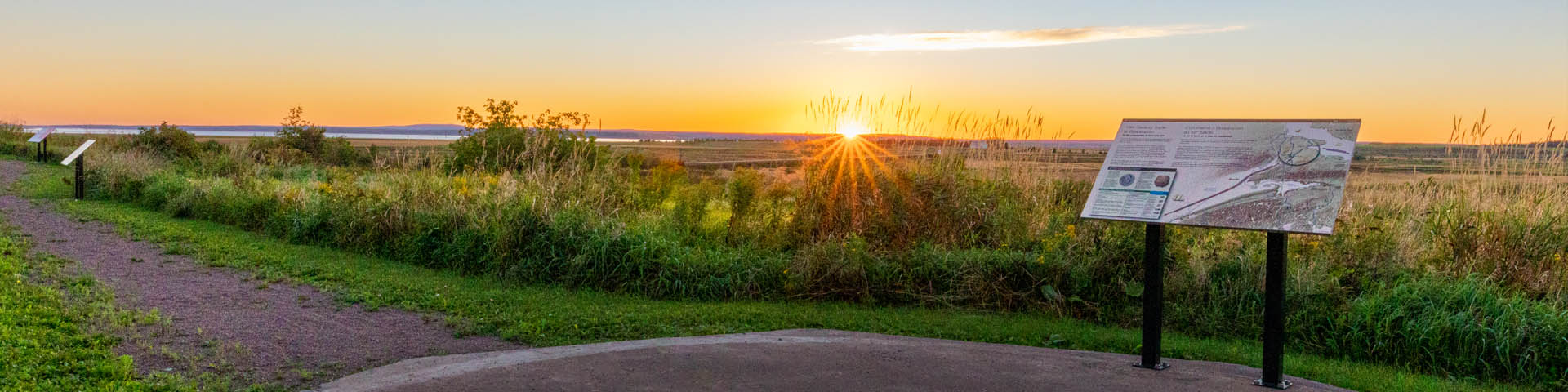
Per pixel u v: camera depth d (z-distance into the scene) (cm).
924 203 1035
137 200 1720
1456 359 696
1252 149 548
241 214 1420
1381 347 724
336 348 680
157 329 703
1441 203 985
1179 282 845
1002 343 757
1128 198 570
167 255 1121
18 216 1438
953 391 525
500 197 1175
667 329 780
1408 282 801
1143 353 596
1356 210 996
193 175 2014
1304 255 871
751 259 1000
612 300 923
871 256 956
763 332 766
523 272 1012
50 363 572
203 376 577
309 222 1271
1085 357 647
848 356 620
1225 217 527
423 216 1186
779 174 1247
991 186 1095
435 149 1780
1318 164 516
